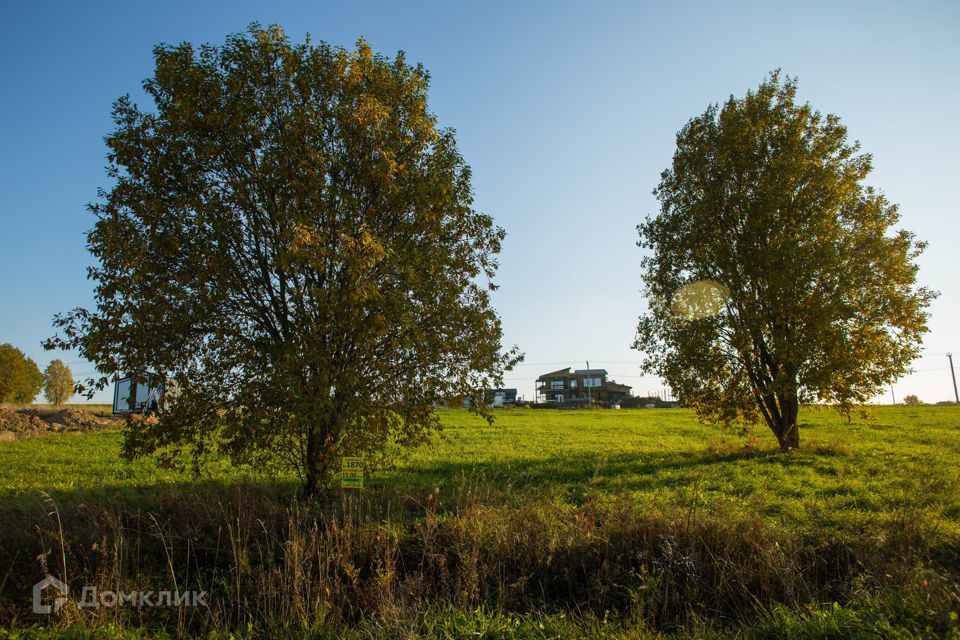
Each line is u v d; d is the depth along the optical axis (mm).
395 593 7590
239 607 7125
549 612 7520
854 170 21281
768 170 20594
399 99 11781
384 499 11078
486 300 12352
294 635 6734
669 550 7922
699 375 21500
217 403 10766
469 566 7863
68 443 26406
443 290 11078
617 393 105500
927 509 9953
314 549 8219
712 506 9953
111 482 14875
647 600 7438
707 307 21500
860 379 19609
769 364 21406
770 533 8492
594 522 9094
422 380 11328
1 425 32062
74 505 9875
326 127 11273
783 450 20938
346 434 10555
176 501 10164
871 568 7777
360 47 11703
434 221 11594
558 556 8500
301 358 9734
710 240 21562
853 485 13688
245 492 10391
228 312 11148
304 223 10078
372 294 9844
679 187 23234
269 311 11414
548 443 27531
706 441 28953
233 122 10508
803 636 6348
